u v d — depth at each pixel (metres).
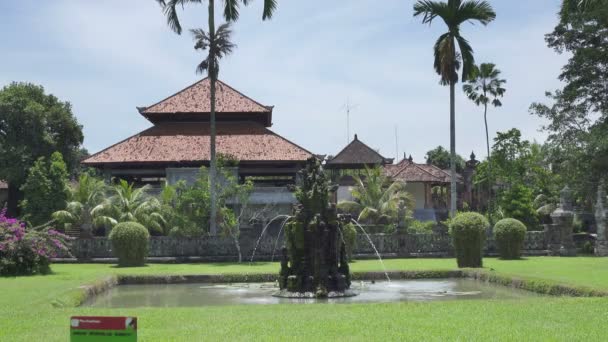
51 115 50.09
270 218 38.34
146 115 42.97
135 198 35.78
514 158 49.62
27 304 10.91
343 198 52.31
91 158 39.62
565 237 28.62
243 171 41.19
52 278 17.02
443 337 7.33
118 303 12.92
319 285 13.65
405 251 28.62
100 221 33.50
